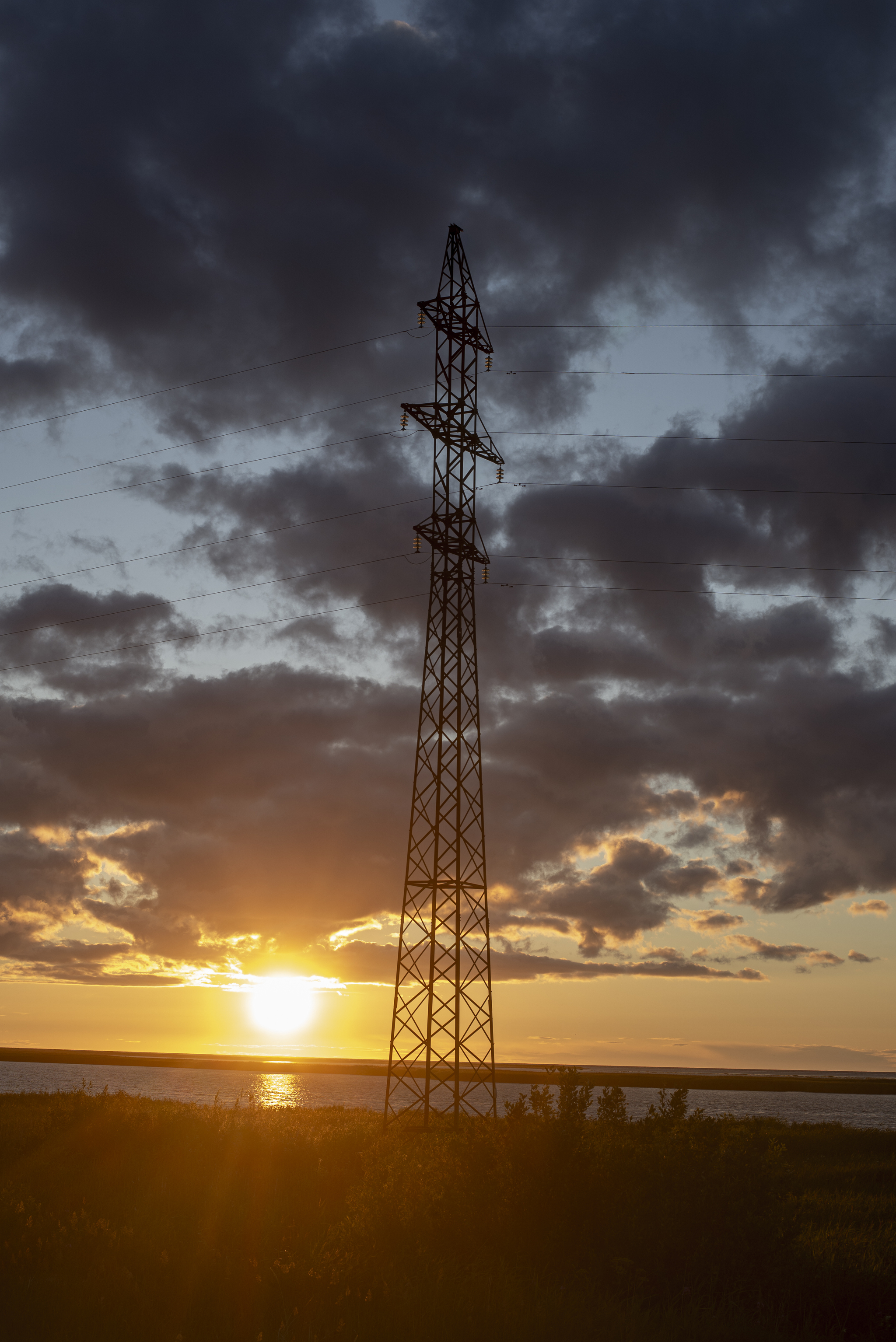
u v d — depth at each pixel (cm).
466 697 5759
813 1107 18488
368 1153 3164
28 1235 1830
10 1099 6962
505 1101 2280
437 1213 1998
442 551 5994
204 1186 2739
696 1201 1891
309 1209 2417
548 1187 1959
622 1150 2106
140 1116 4119
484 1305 1515
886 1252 2034
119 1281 1553
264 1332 1371
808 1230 2194
